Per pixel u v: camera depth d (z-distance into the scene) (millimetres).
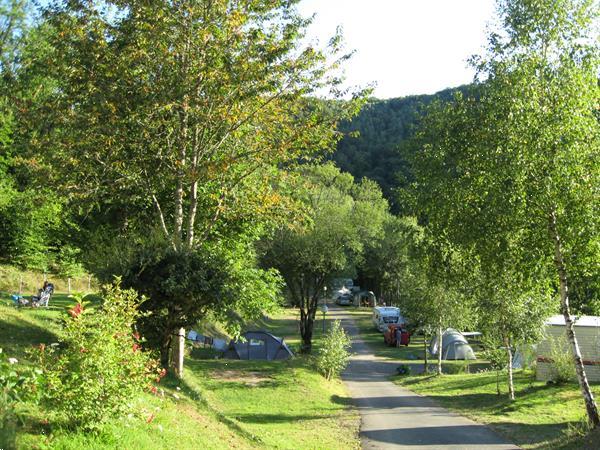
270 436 12281
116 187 14914
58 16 13688
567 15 13383
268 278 19156
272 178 16062
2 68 25203
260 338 30016
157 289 12500
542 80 13055
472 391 21766
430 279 17016
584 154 12375
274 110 14609
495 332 19750
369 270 65375
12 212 29812
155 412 8680
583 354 21344
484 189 13750
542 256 13133
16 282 29766
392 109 120562
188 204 17766
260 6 14141
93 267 14102
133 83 13828
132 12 13594
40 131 14172
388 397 21547
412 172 16438
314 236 33281
